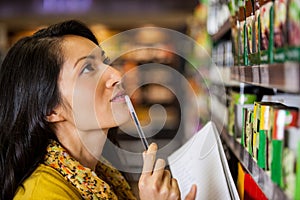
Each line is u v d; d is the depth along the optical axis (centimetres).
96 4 610
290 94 170
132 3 613
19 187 154
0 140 160
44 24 646
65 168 154
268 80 113
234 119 203
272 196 115
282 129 109
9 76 159
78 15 612
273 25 110
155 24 669
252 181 156
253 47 141
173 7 613
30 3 606
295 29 89
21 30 673
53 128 161
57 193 147
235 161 213
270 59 112
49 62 154
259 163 135
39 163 157
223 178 157
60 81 155
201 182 168
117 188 192
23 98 155
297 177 94
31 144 156
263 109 131
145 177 141
